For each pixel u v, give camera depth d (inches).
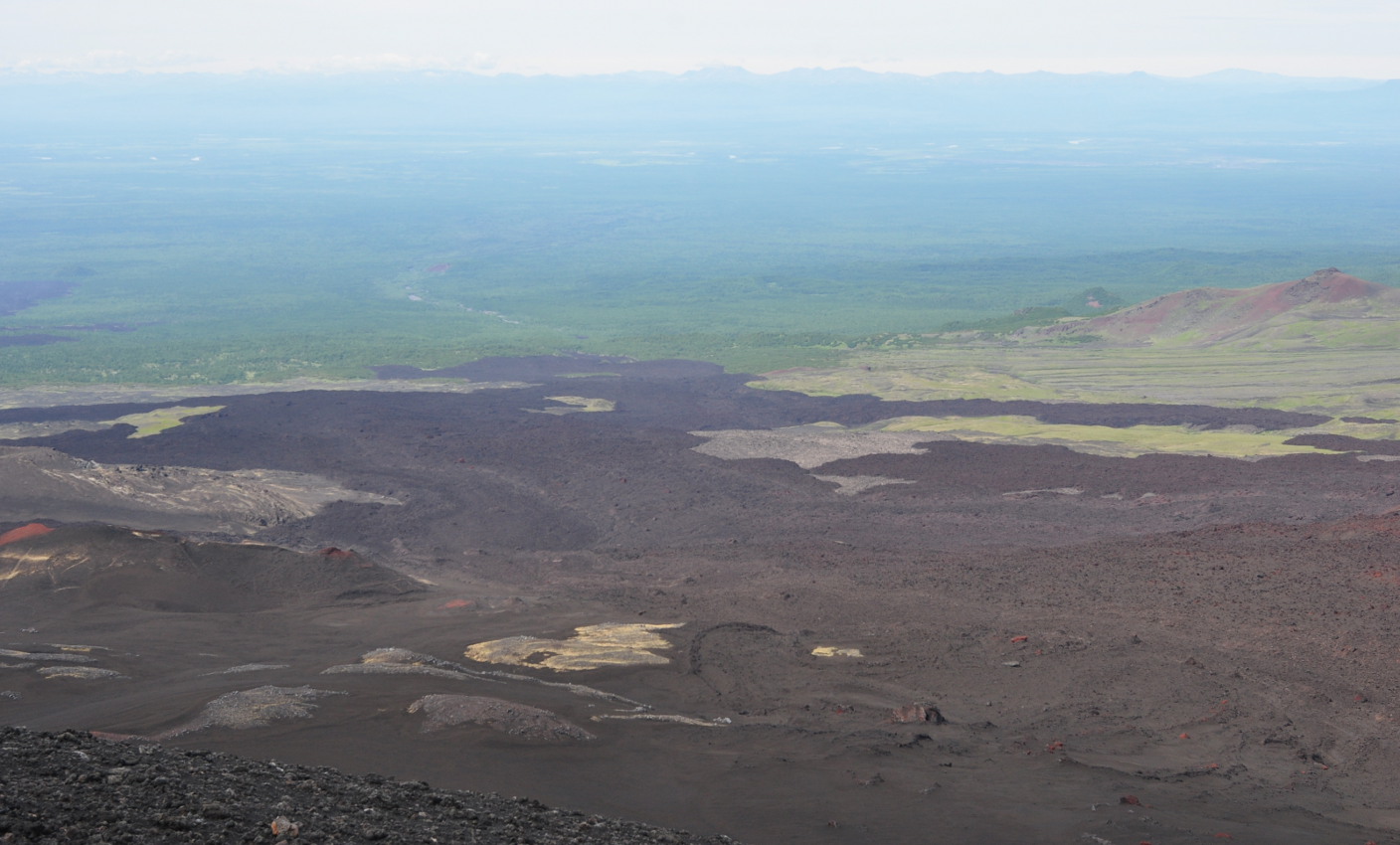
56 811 534.3
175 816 566.6
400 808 692.7
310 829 589.6
